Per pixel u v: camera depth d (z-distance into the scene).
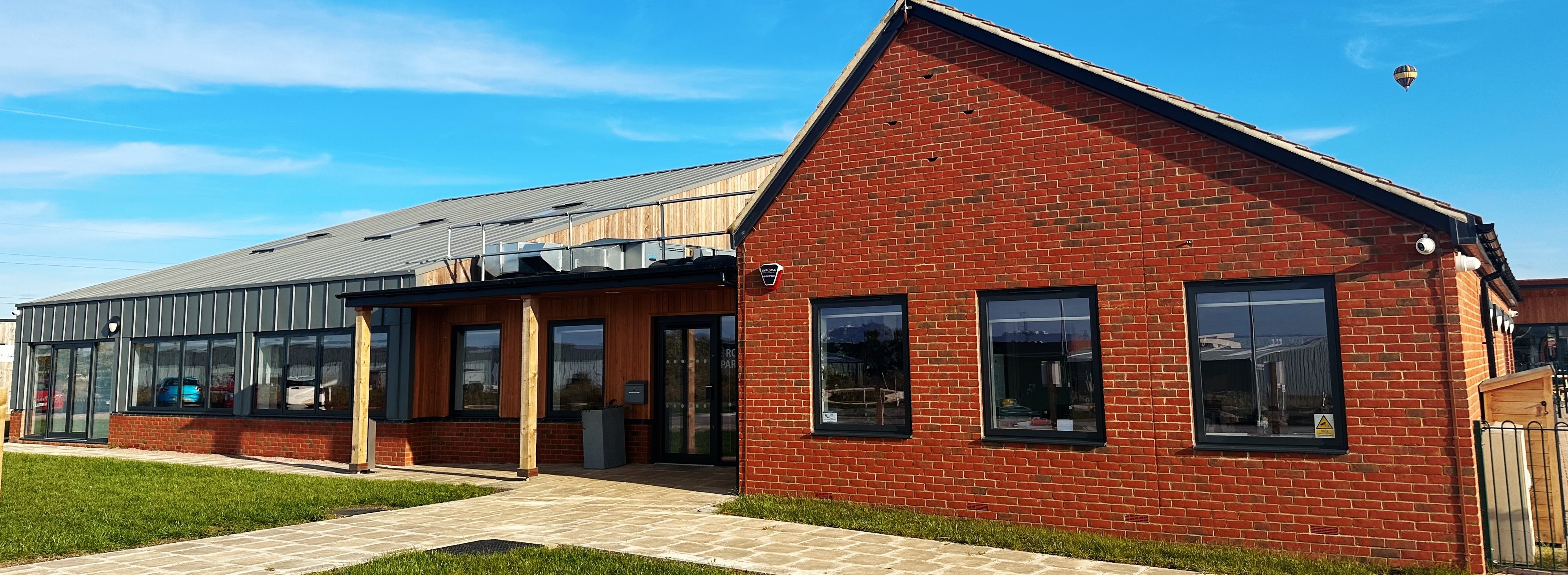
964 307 9.77
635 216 18.91
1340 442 8.11
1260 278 8.41
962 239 9.84
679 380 14.41
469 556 7.93
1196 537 8.58
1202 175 8.73
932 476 9.84
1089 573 7.52
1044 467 9.28
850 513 9.73
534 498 11.41
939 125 10.08
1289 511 8.24
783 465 10.75
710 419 14.12
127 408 19.61
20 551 8.18
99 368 20.34
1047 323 9.41
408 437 15.45
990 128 9.78
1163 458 8.75
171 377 19.06
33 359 21.61
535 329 13.40
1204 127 8.70
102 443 19.92
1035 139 9.54
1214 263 8.61
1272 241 8.40
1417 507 7.78
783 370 10.81
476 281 16.38
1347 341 8.09
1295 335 8.33
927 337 9.95
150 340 19.52
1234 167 8.59
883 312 10.34
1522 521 7.74
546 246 15.71
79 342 20.70
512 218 18.95
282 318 17.36
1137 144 9.03
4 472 14.36
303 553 8.24
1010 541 8.49
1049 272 9.36
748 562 7.85
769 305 10.97
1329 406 8.17
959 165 9.92
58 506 10.77
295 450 16.86
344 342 16.56
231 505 10.78
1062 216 9.34
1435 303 7.77
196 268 22.95
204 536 9.17
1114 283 9.05
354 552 8.27
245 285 17.97
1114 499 8.94
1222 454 8.51
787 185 10.95
